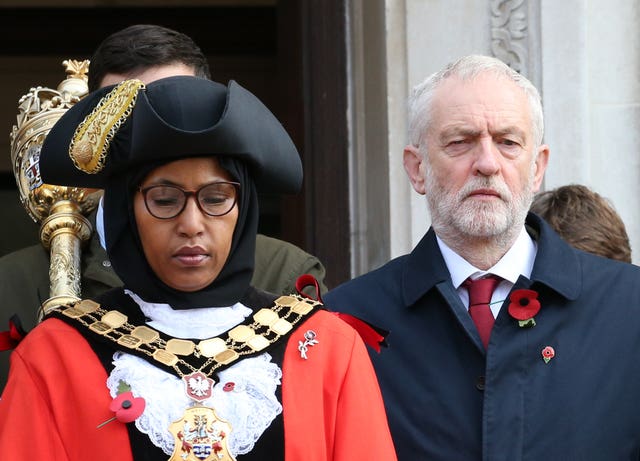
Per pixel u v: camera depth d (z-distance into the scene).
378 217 13.40
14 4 20.55
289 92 14.80
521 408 8.41
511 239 8.80
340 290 9.20
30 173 9.24
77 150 7.24
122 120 7.22
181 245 7.15
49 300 8.63
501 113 8.63
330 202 13.90
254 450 7.01
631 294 8.73
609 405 8.41
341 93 13.88
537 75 12.71
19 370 7.15
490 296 8.84
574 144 12.67
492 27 12.84
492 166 8.55
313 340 7.42
